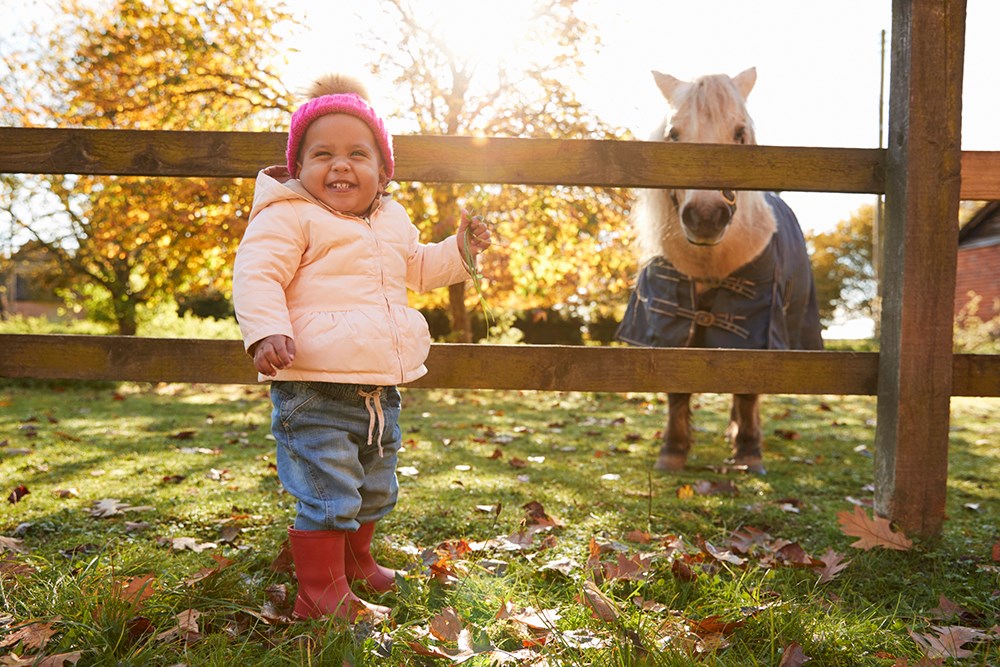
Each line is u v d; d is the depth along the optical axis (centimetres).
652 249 349
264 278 165
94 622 158
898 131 238
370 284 178
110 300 1416
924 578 208
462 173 237
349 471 173
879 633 169
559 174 238
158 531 240
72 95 988
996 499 313
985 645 166
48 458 362
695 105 316
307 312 171
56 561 206
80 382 833
